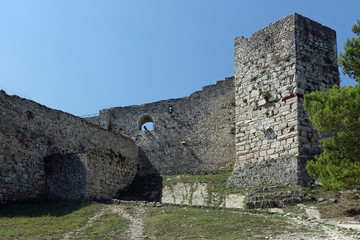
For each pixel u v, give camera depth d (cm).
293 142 2514
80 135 2958
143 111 3938
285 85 2670
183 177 3294
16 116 2448
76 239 1550
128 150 3553
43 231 1658
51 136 2686
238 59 3125
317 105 1755
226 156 3397
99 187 2598
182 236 1555
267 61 2867
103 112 4072
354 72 1919
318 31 2841
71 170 2492
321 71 2741
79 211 2050
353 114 1664
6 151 2323
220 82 3641
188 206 2166
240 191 2616
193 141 3603
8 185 2284
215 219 1803
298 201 2128
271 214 1925
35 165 2503
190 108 3728
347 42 1953
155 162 3681
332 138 1805
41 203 2306
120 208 2150
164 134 3756
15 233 1612
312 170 1872
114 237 1578
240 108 2973
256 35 3023
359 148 1712
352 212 1850
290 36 2741
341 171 1711
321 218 1839
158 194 2959
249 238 1474
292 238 1445
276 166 2542
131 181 3334
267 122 2731
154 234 1606
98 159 2641
